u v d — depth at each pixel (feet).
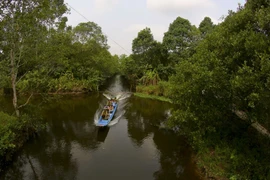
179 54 126.21
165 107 98.32
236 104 34.76
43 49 56.29
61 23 59.00
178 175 42.04
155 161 47.73
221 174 37.22
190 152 51.52
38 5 48.39
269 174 31.96
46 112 83.66
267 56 25.45
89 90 134.82
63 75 126.41
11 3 45.91
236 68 32.89
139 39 144.05
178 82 44.47
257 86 25.90
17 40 49.93
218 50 35.81
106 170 43.52
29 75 64.18
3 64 53.57
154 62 143.23
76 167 44.42
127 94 128.26
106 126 67.51
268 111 29.43
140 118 80.48
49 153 50.29
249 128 45.65
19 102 94.38
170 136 62.90
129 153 51.42
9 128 46.91
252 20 31.63
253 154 36.76
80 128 67.51
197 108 39.37
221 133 45.96
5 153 43.86
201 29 130.41
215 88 34.27
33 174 41.70
